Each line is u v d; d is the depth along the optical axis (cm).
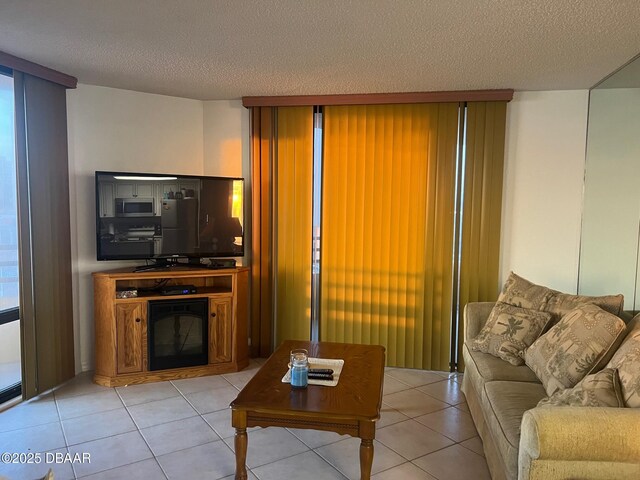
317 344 307
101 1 220
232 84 366
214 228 394
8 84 313
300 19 238
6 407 311
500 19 235
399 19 236
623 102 310
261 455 255
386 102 386
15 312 324
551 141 377
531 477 169
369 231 401
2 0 220
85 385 353
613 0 211
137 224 371
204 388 350
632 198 299
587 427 164
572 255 380
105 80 358
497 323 302
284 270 420
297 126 407
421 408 320
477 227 384
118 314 350
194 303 370
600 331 223
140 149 396
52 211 338
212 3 220
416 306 398
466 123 381
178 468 241
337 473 239
